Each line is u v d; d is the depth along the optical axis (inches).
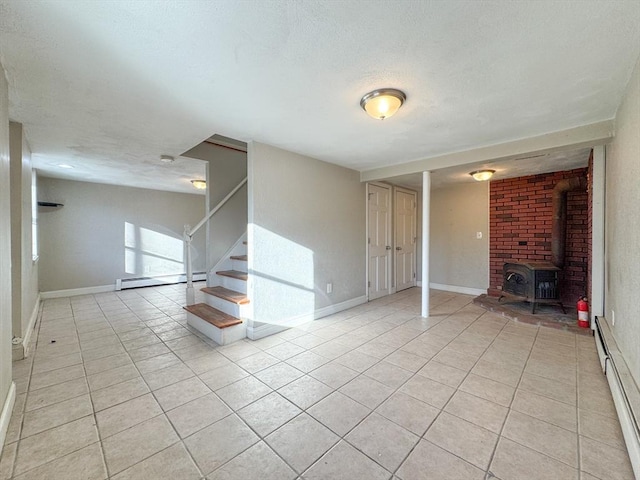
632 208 74.0
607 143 102.7
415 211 239.3
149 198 245.8
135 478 53.4
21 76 70.9
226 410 73.5
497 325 139.1
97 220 218.7
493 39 57.2
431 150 132.6
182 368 96.2
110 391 82.3
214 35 56.4
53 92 79.3
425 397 78.7
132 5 48.9
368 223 186.2
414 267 239.0
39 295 186.7
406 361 100.5
